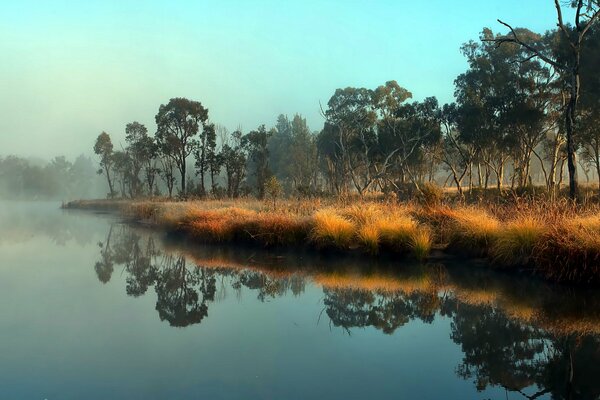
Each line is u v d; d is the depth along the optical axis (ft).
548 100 118.21
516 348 18.22
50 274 36.55
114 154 199.72
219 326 21.57
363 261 39.09
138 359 17.08
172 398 13.64
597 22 90.43
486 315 23.00
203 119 139.33
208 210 65.72
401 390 14.28
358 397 13.66
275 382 14.88
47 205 238.07
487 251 36.14
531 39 118.73
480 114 122.21
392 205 53.47
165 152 138.51
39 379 15.11
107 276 35.86
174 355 17.47
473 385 14.62
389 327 21.34
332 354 17.58
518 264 32.60
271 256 43.50
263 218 51.49
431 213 45.44
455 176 137.69
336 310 24.59
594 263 26.89
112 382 14.93
